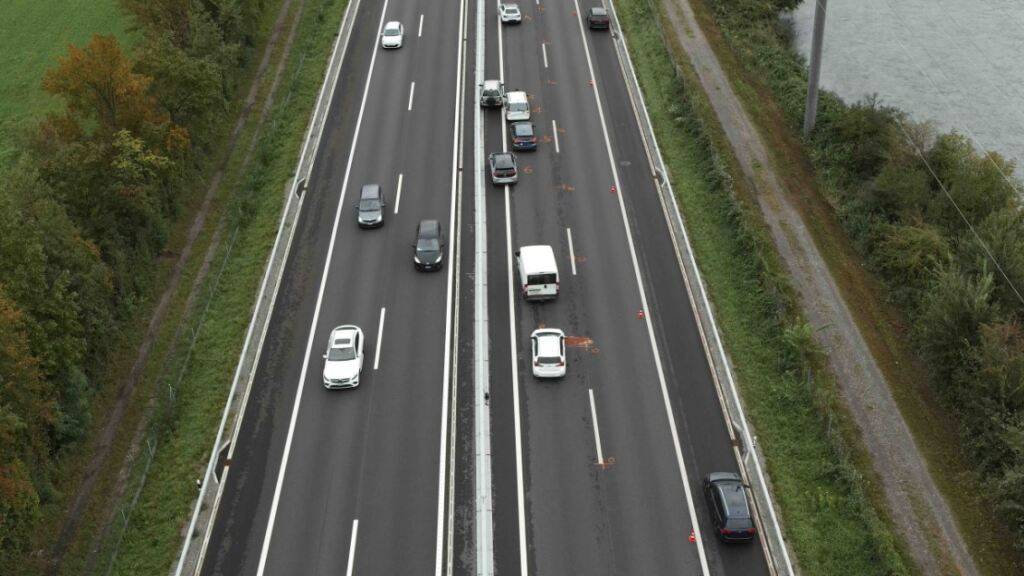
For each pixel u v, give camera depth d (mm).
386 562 37281
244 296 51781
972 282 49312
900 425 44219
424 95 69125
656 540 38031
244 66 72500
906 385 46594
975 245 51312
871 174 62156
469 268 53250
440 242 53250
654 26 77250
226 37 71188
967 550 38469
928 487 41188
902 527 39312
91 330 44969
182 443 43125
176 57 57406
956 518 39781
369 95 69250
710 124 65188
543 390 45281
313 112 67500
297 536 38469
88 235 49375
